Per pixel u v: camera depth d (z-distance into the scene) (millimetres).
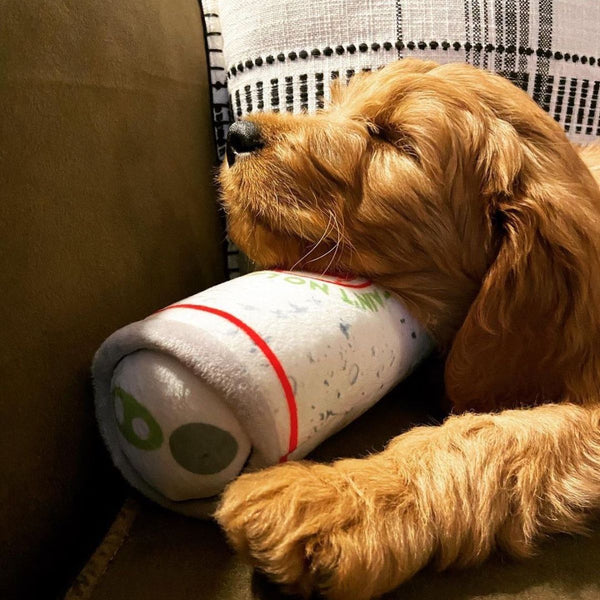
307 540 496
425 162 701
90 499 650
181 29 951
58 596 602
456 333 752
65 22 645
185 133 925
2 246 530
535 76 1055
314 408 562
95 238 661
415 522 541
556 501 603
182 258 868
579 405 699
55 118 613
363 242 726
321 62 990
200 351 507
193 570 560
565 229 688
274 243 750
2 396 521
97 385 593
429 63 832
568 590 548
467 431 631
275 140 747
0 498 521
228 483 551
